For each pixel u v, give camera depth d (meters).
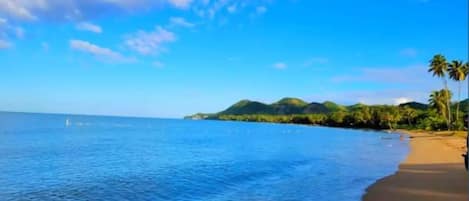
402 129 132.75
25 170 26.36
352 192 18.97
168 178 23.97
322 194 18.67
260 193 19.25
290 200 17.55
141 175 25.06
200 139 68.44
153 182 22.52
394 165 30.42
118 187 20.98
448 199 16.98
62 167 28.14
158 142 57.34
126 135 74.25
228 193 19.41
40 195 18.91
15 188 20.45
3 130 74.19
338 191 19.31
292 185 21.31
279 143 60.81
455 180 21.72
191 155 38.84
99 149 42.88
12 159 31.97
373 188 19.66
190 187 21.05
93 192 19.73
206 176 24.84
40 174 24.91
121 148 45.00
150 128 118.25
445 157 34.97
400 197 17.50
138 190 20.27
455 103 115.19
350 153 42.72
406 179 22.16
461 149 45.66
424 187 19.66
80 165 29.42
